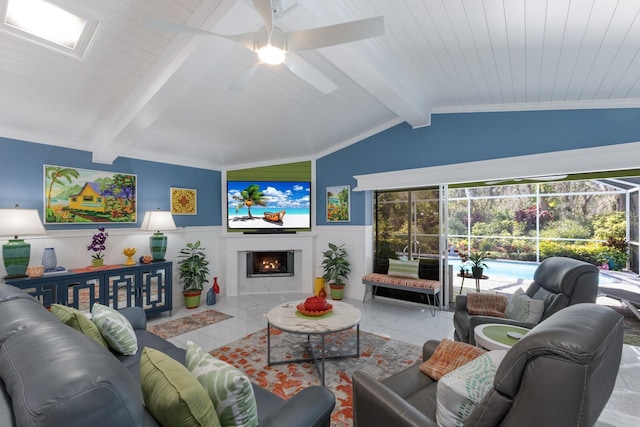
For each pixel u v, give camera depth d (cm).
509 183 516
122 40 230
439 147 402
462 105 377
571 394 91
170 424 106
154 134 398
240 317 414
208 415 107
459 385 125
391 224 520
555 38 208
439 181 400
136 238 430
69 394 74
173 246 475
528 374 98
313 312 281
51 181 355
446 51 248
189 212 499
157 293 406
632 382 244
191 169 504
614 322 113
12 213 290
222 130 411
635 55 215
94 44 233
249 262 552
